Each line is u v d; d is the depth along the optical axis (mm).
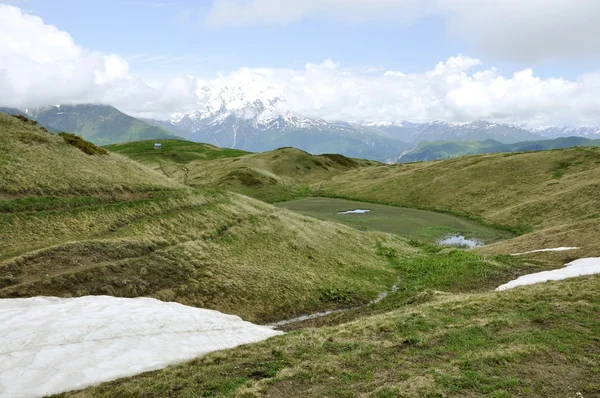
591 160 105062
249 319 30344
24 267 25141
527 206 85188
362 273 46344
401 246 62500
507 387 12938
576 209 75750
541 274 34094
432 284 39344
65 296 23703
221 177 130250
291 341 19484
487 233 76438
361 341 18781
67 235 32000
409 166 153500
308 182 149625
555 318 19562
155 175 55000
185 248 36125
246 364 16281
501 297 24469
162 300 27703
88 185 40750
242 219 50125
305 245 49094
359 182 136375
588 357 15141
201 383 14320
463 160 133125
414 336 18312
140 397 13227
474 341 17406
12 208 31797
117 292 26406
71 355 15148
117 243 31922
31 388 12766
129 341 17391
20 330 16484
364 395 12891
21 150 40906
